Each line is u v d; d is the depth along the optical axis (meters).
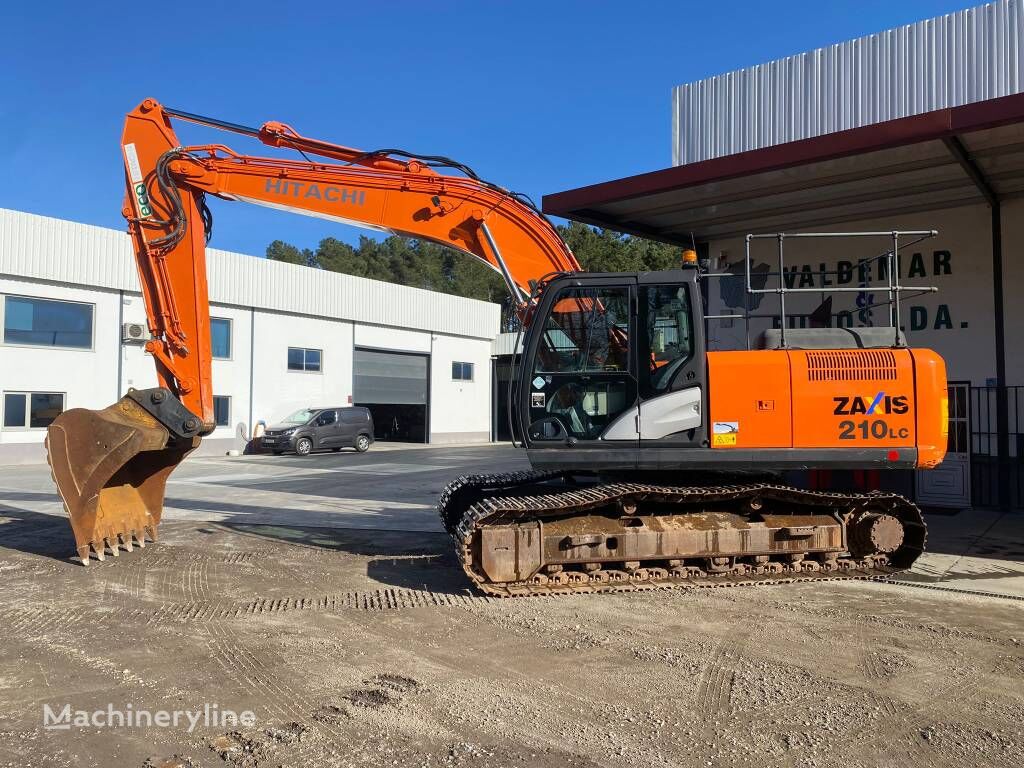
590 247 52.28
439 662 4.75
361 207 7.73
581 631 5.38
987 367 10.82
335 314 29.34
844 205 11.07
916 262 11.42
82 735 3.70
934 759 3.50
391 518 10.66
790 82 13.36
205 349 7.96
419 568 7.39
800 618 5.72
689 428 6.52
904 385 6.50
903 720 3.92
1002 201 10.77
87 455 7.36
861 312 11.75
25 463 20.58
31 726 3.80
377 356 31.80
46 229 20.97
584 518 6.58
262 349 26.91
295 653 4.90
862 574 6.95
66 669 4.60
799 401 6.52
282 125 7.78
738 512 6.90
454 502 7.82
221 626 5.48
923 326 11.34
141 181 7.87
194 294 7.85
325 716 3.93
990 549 8.18
